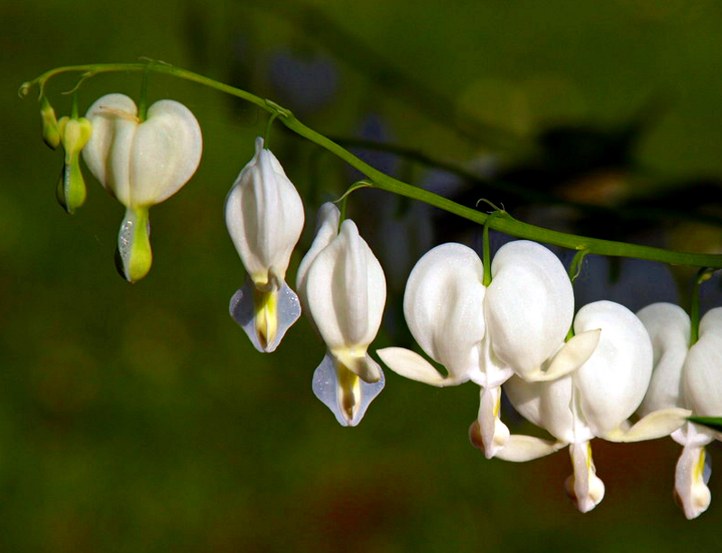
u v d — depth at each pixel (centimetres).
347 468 68
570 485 45
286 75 54
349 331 44
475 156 52
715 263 46
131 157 45
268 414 70
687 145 72
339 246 44
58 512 68
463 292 44
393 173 51
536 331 44
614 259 50
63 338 74
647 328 46
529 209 51
